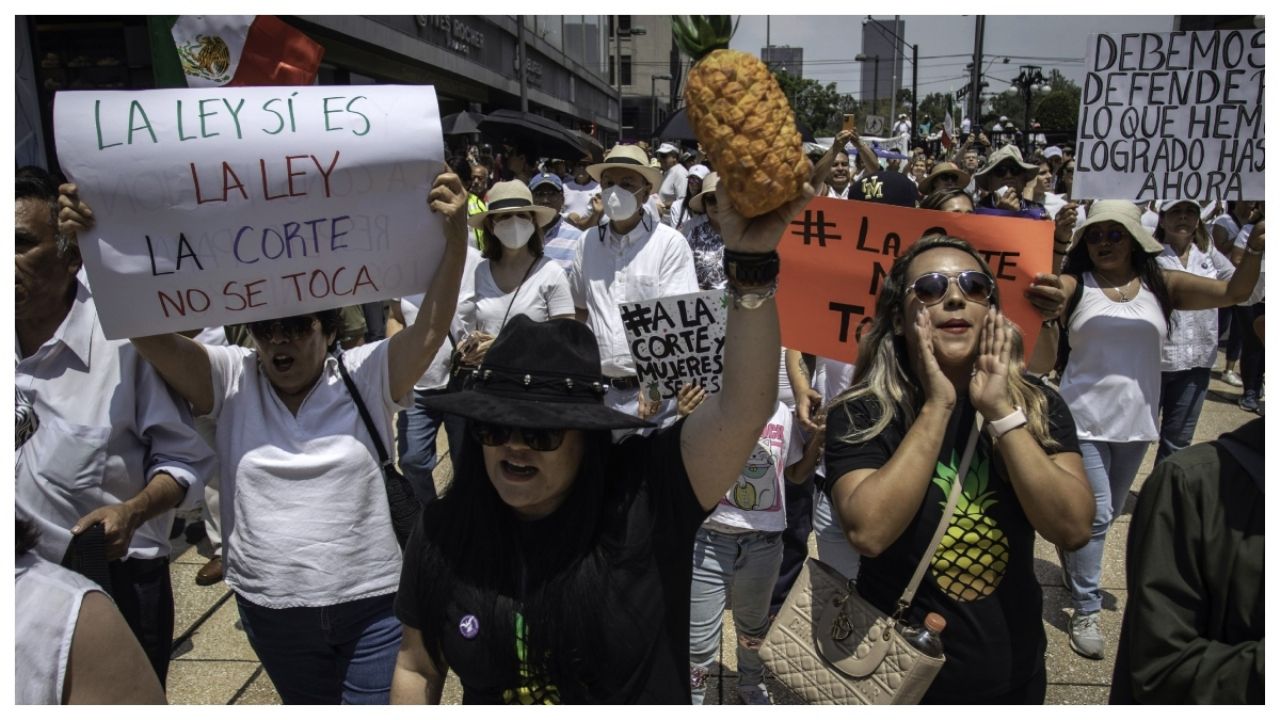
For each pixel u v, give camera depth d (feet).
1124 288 13.00
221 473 8.58
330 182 8.09
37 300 8.13
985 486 6.99
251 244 8.05
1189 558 5.69
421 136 8.23
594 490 5.95
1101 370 12.84
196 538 16.40
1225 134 13.14
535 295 15.16
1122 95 13.42
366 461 8.45
